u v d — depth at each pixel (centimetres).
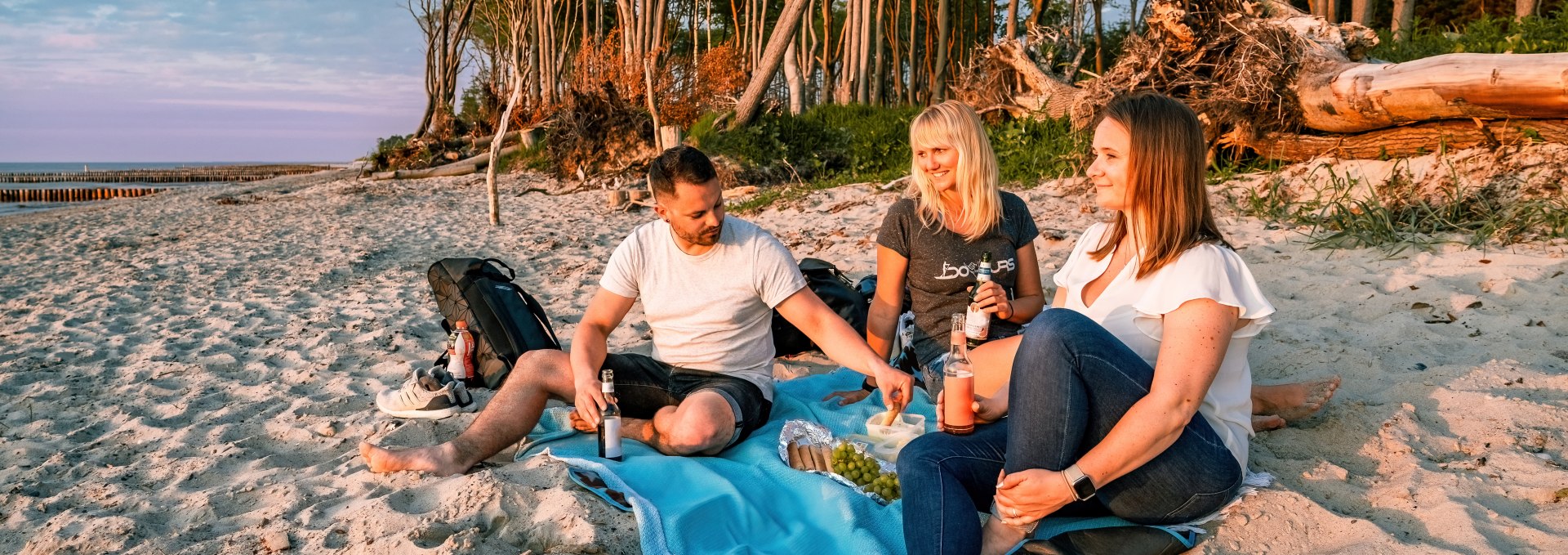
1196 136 220
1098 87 838
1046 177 884
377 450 294
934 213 344
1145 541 229
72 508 282
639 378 321
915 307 356
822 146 1373
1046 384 214
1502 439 282
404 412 360
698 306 317
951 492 224
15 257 985
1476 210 541
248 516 269
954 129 330
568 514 251
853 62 2306
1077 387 213
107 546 250
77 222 1407
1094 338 213
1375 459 283
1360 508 253
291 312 590
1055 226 681
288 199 1541
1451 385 327
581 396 291
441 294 405
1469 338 381
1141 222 225
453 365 386
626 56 1691
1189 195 220
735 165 1287
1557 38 745
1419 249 511
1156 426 205
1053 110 1023
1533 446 276
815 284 424
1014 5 1578
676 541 238
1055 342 213
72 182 5091
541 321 404
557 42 2775
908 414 321
